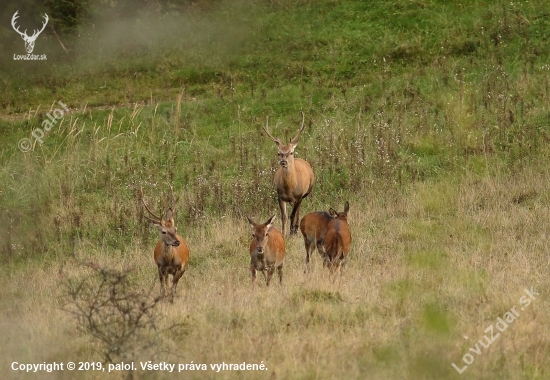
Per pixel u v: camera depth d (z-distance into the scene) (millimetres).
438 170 69188
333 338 36844
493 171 68000
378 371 33688
